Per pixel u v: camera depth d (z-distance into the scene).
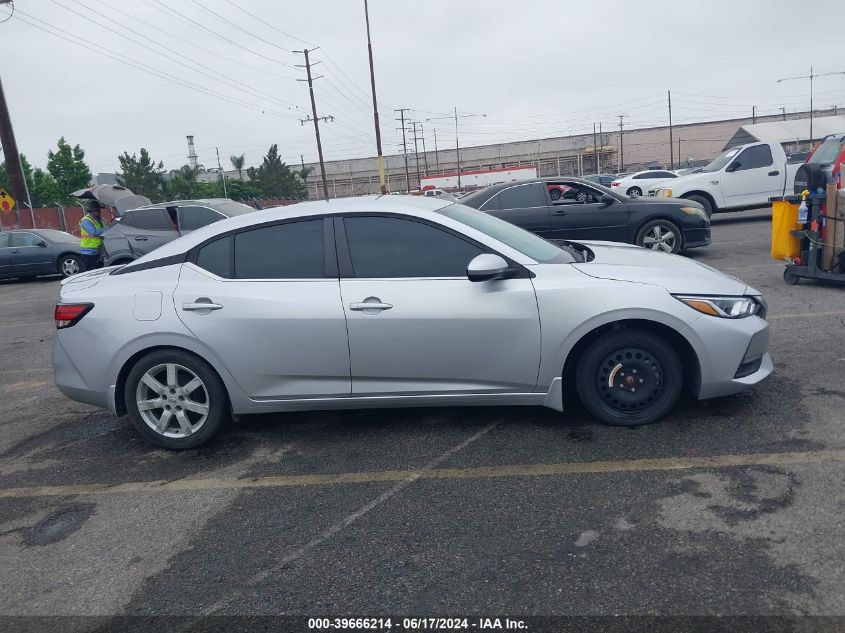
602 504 3.39
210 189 65.06
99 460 4.53
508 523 3.29
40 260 17.27
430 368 4.23
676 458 3.81
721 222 16.88
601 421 4.34
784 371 5.08
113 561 3.26
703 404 4.54
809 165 7.84
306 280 4.30
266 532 3.41
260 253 4.41
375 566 3.03
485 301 4.14
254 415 5.05
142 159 60.47
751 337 4.11
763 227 14.82
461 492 3.64
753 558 2.84
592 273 4.21
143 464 4.40
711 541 2.99
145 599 2.93
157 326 4.33
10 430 5.30
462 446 4.23
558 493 3.54
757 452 3.80
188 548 3.32
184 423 4.48
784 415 4.27
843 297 7.37
